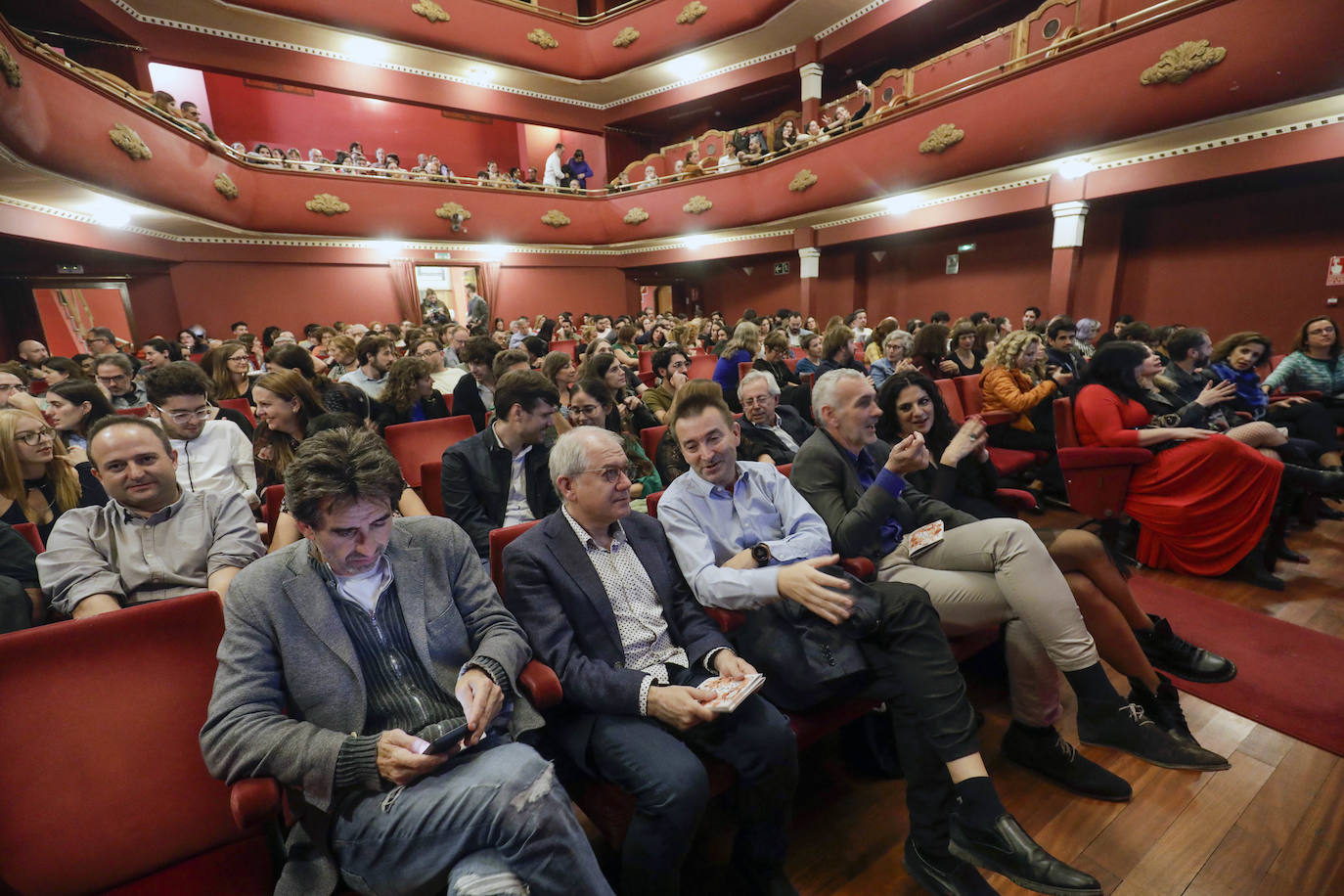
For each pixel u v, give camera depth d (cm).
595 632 142
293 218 1035
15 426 190
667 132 1484
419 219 1159
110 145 642
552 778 109
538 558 143
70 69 593
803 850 153
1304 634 227
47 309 861
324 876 107
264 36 1014
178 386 221
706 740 131
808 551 163
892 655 147
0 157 516
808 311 1180
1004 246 939
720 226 1204
